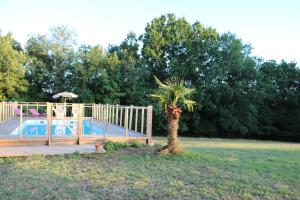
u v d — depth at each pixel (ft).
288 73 100.63
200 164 24.29
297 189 18.06
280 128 101.04
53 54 91.45
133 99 92.07
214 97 93.91
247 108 95.81
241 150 39.50
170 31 97.60
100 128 43.37
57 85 89.20
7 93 81.97
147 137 33.14
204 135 99.86
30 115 62.08
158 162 24.39
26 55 87.04
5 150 25.96
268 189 17.65
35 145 28.84
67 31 92.48
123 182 18.16
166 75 96.22
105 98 88.74
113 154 26.73
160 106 28.86
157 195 15.88
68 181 17.95
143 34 101.30
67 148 27.81
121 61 94.58
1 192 15.43
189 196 15.89
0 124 45.34
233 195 16.33
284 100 100.32
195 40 96.94
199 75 96.99
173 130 27.89
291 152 38.81
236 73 97.60
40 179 18.13
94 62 91.04
